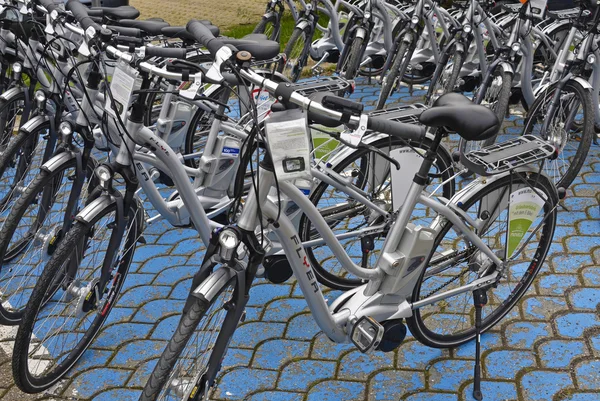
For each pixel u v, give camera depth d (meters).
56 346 3.12
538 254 3.42
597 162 5.23
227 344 2.41
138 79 2.76
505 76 4.75
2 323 3.41
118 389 3.12
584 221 4.43
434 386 3.09
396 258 2.80
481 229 3.08
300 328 3.51
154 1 11.96
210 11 11.30
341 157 3.45
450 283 3.52
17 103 4.12
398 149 3.04
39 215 3.49
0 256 3.08
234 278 2.30
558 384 3.05
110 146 3.34
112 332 3.51
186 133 4.59
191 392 2.35
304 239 3.54
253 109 2.16
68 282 3.01
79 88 3.72
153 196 3.54
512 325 3.47
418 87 7.36
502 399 2.98
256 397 3.04
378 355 3.30
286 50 6.32
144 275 4.04
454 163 3.90
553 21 6.27
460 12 6.75
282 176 2.13
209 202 3.79
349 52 6.19
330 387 3.09
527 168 3.08
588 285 3.75
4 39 3.95
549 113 4.44
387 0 7.37
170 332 3.51
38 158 3.87
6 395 3.11
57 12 3.13
